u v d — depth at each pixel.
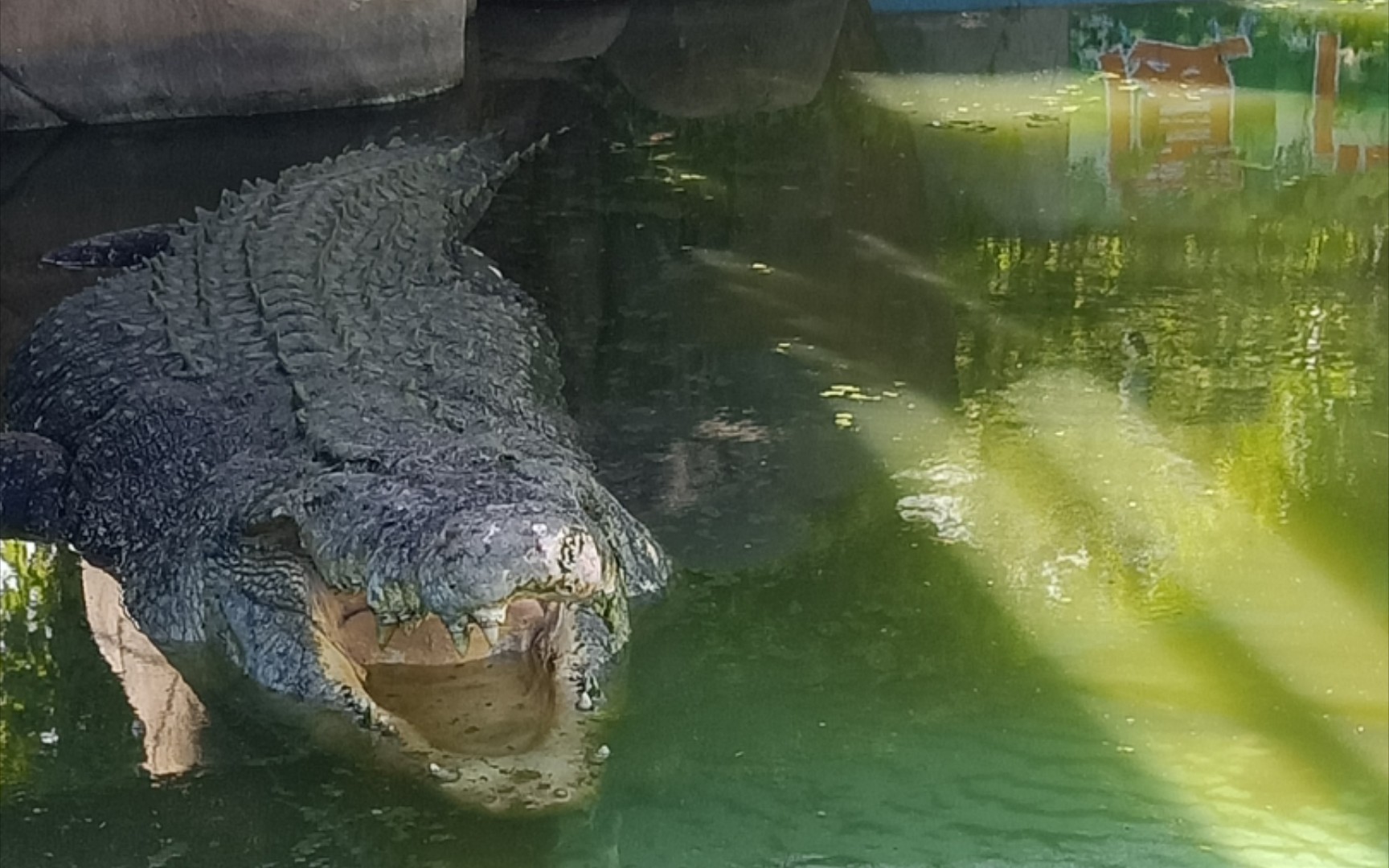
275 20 8.58
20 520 4.51
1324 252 6.36
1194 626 3.58
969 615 3.69
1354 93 9.31
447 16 9.17
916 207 7.15
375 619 3.60
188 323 5.08
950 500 4.27
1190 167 7.72
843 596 3.80
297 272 5.45
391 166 7.23
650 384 5.12
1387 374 5.08
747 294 5.97
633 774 3.11
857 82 9.69
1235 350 5.30
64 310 5.62
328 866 2.86
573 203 7.22
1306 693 3.29
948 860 2.79
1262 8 11.45
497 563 3.04
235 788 3.13
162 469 4.26
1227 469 4.41
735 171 7.75
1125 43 10.56
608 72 10.12
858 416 4.84
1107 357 5.27
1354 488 4.26
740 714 3.33
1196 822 2.86
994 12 11.73
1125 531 4.06
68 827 3.00
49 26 8.22
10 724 3.41
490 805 3.02
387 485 3.38
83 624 3.92
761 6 12.23
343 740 3.27
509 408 4.43
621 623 3.60
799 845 2.86
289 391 4.38
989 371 5.20
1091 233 6.66
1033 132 8.43
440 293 5.57
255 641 3.56
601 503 3.75
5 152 8.12
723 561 3.99
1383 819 2.84
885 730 3.23
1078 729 3.19
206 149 8.20
